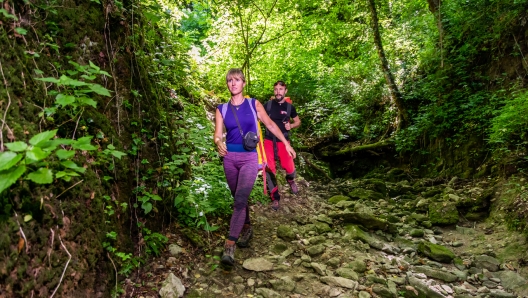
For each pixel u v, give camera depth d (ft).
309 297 9.39
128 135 10.33
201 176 13.75
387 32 31.53
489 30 22.08
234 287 9.53
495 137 17.61
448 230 15.14
